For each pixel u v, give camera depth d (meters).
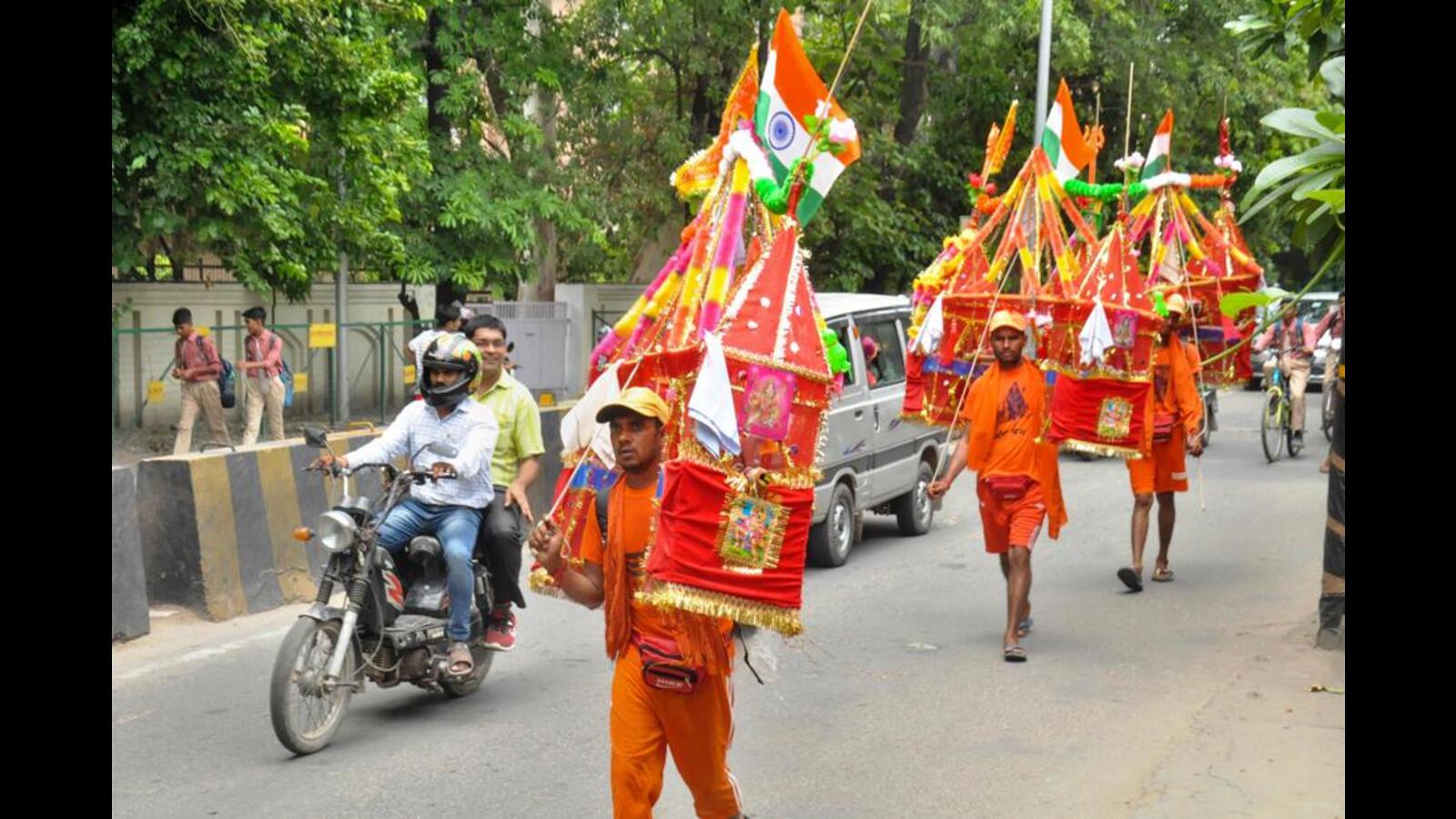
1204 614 9.48
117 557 8.17
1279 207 5.11
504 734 6.70
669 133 20.19
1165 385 10.27
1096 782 6.04
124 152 12.90
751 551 4.46
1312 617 9.27
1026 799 5.83
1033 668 8.07
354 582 6.50
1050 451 8.44
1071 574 10.99
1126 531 13.00
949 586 10.52
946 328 10.34
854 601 9.95
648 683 4.47
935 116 24.58
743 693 7.56
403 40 16.67
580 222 18.64
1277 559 11.52
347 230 15.50
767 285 4.82
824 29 22.72
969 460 8.43
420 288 22.22
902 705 7.29
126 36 12.14
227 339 18.34
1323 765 6.12
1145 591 10.31
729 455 4.52
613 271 25.98
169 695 7.23
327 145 14.76
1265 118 4.65
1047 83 21.03
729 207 5.01
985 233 10.49
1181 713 7.10
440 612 6.90
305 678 6.29
